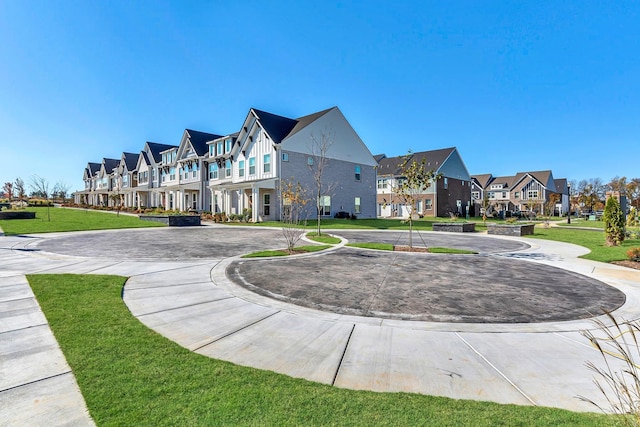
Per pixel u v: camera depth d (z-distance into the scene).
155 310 5.30
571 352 3.96
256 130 28.31
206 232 18.97
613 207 13.41
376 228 21.73
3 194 56.03
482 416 2.69
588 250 12.44
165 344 3.99
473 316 5.18
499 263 9.70
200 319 4.93
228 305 5.63
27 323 4.55
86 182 66.88
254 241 14.63
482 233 19.47
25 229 19.31
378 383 3.23
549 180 62.47
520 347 4.09
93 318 4.76
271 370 3.44
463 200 49.06
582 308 5.58
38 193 58.72
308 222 25.72
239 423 2.56
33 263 9.17
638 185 57.59
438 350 3.99
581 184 69.25
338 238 15.66
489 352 3.95
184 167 37.66
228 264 9.21
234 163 30.55
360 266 9.10
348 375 3.38
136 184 48.94
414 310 5.45
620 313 5.33
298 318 5.05
